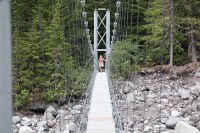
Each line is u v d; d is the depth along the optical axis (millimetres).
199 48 32750
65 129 16750
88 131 10195
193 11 31391
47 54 22422
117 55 26000
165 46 30453
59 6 21656
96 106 13344
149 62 30531
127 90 24047
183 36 32438
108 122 11133
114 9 34156
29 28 22797
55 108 21234
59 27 21828
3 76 1385
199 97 22547
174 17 29672
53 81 22766
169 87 26016
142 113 19578
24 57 23234
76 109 18203
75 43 22766
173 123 17000
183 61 31953
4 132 1371
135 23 31469
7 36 1396
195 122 17484
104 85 17922
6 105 1383
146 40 30312
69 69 21547
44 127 18375
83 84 18719
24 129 17453
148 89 25156
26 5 22000
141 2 29859
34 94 23156
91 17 33344
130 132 16109
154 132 16547
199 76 27922
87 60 22438
